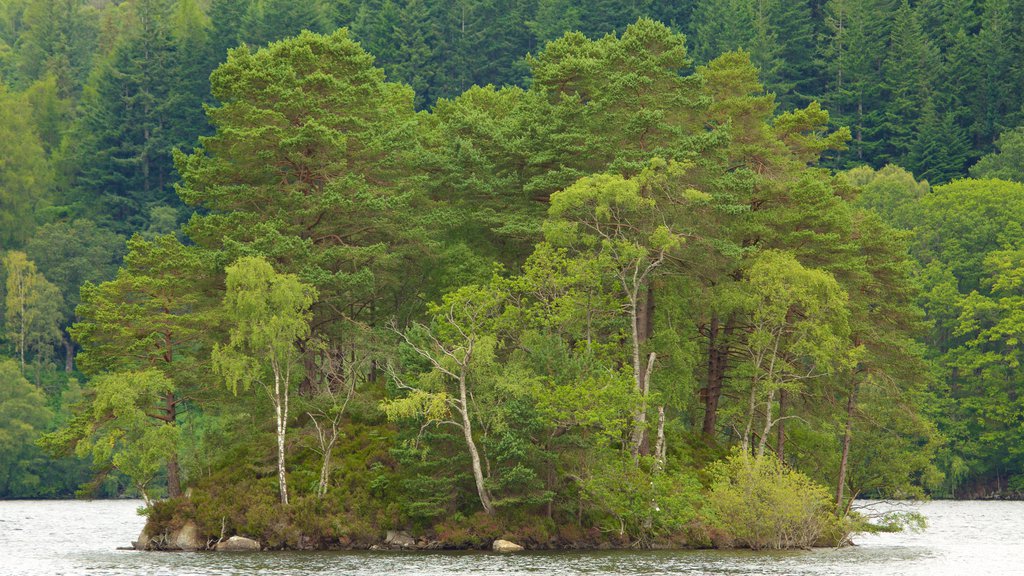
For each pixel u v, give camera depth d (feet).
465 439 230.68
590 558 212.02
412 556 214.28
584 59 283.59
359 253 253.85
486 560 207.72
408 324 279.90
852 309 272.51
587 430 229.04
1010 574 201.98
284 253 244.83
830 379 279.49
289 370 236.63
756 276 250.37
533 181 268.82
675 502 227.20
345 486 232.53
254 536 226.99
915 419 280.72
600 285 241.96
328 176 268.21
